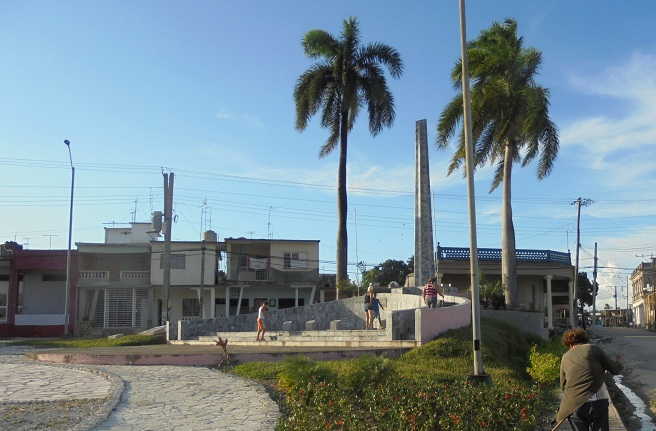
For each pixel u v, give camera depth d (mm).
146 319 45531
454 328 20766
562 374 8266
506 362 18672
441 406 9414
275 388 13484
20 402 11711
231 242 46344
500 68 30250
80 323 44250
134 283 45219
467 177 14711
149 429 9719
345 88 34344
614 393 16406
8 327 42781
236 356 17578
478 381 13562
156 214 38906
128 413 10906
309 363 13289
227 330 28812
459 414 9039
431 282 22469
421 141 32438
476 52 30234
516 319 29188
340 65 34906
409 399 9695
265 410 11141
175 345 26266
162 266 45500
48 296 45250
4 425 9789
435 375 15078
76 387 13586
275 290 47719
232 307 47406
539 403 11125
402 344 19719
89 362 18516
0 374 15914
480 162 30062
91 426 9672
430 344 18688
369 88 34531
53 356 19547
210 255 45938
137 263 46094
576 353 8156
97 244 44938
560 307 62562
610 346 37344
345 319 29719
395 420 9117
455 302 25688
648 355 29797
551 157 30547
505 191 30828
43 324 43031
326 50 35000
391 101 34906
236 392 12953
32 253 44062
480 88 29703
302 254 47188
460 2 15039
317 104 35406
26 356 21812
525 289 46469
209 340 26594
